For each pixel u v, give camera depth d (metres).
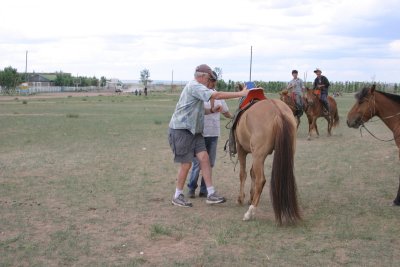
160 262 5.21
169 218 6.96
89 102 46.06
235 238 6.01
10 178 9.73
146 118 26.09
